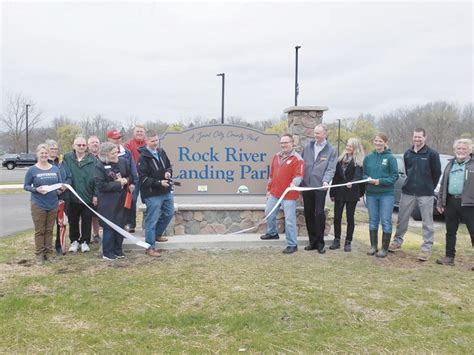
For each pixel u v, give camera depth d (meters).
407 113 54.56
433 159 5.69
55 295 4.20
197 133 6.83
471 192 5.31
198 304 4.01
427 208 5.71
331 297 4.22
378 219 5.99
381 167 5.75
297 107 6.56
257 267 5.25
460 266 5.51
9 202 13.28
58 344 3.20
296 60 19.98
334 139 46.88
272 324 3.58
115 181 5.39
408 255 6.04
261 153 6.93
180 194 6.86
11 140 50.66
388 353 3.12
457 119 47.16
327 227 6.97
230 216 6.72
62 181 5.80
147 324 3.56
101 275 4.88
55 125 54.88
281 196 5.99
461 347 3.22
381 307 3.99
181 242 6.14
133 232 6.66
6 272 4.99
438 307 4.00
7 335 3.34
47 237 5.45
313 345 3.22
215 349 3.14
